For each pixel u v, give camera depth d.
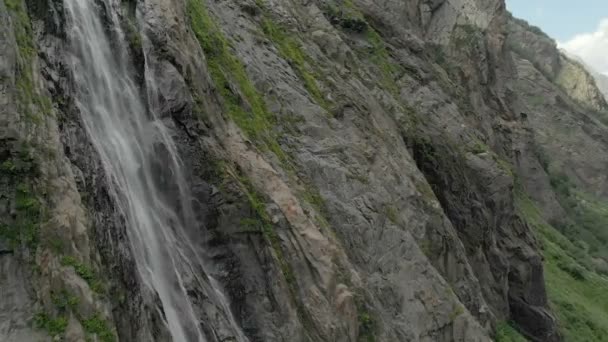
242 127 18.20
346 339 16.25
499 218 31.45
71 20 13.77
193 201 15.27
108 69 14.54
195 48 17.67
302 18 26.67
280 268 15.74
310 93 22.12
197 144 15.82
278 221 16.62
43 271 10.07
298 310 15.72
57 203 10.73
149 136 14.93
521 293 30.78
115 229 12.16
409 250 20.25
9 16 11.49
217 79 18.58
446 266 22.83
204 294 14.20
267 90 20.78
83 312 10.23
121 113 14.48
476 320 21.67
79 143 12.34
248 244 15.39
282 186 17.48
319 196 19.48
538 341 30.17
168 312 13.20
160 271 13.61
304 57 23.92
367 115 23.66
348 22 31.03
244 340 14.59
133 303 11.66
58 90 12.54
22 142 10.59
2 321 9.47
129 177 13.94
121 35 15.18
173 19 16.94
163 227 14.28
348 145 21.38
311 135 20.75
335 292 16.59
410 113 29.47
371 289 18.62
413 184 23.38
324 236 17.67
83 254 10.79
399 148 24.52
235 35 21.53
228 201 15.52
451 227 24.02
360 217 19.80
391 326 18.25
